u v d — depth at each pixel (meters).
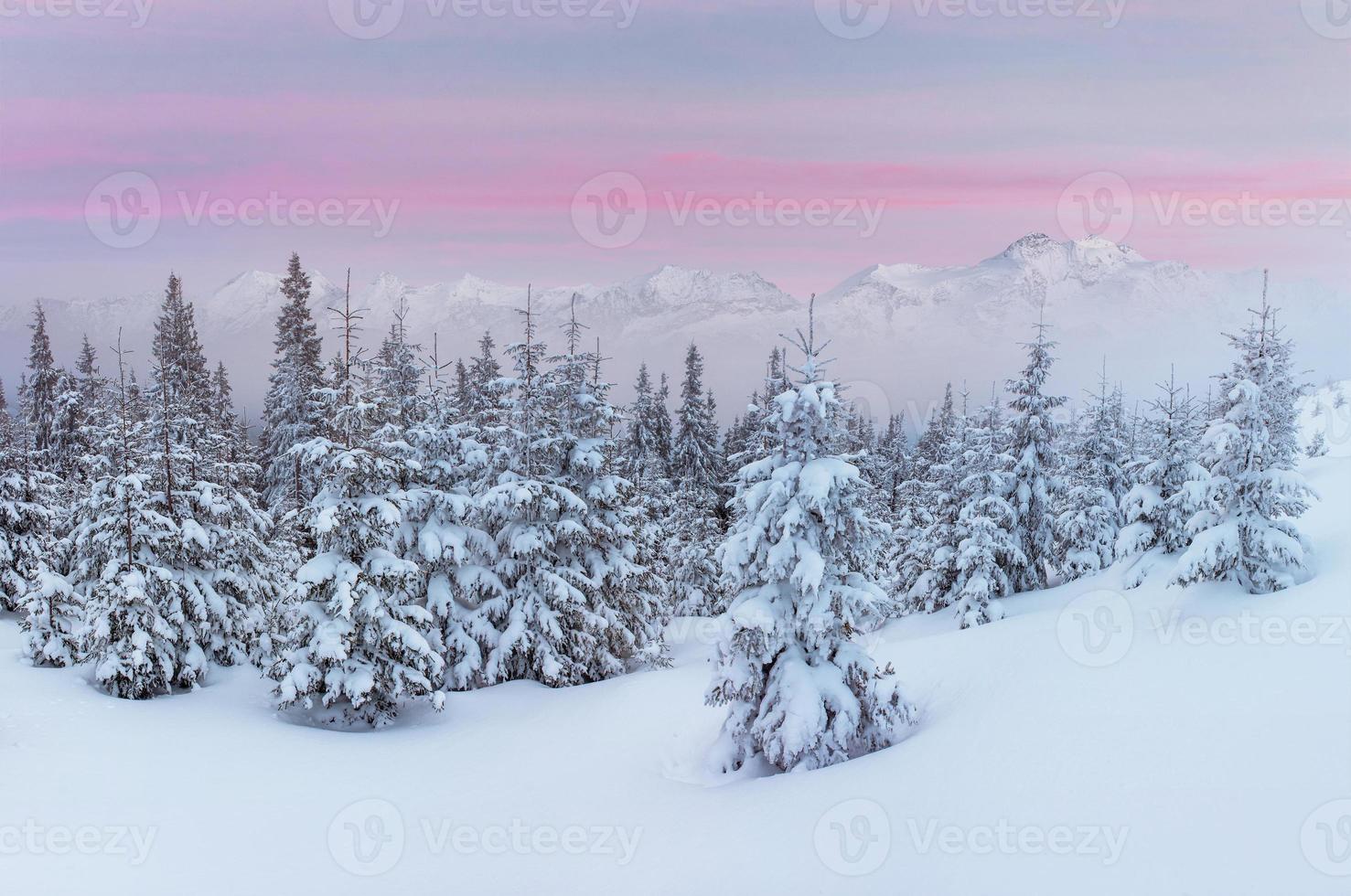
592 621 25.81
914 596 36.84
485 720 21.83
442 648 24.84
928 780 13.41
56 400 45.41
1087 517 34.59
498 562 26.27
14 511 33.50
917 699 19.02
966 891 9.98
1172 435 28.73
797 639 16.81
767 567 16.09
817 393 16.25
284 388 43.06
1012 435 34.09
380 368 24.03
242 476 30.09
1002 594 33.38
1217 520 19.09
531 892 11.77
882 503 50.62
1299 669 13.29
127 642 20.45
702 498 46.91
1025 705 15.30
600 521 27.25
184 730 18.56
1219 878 8.97
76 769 15.28
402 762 18.23
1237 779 10.74
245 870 12.04
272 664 20.44
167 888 11.26
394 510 20.59
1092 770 12.12
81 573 21.80
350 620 20.28
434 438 26.41
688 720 20.58
